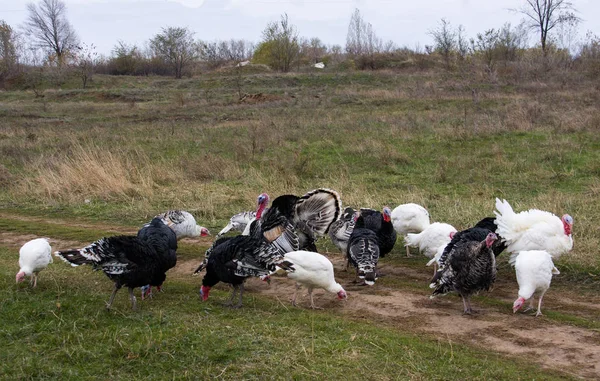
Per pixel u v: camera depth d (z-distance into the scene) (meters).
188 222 10.34
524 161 15.98
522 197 12.87
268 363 5.71
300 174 15.70
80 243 10.97
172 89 42.22
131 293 7.20
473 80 35.38
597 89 28.14
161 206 13.51
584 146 17.11
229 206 13.33
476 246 7.11
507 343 6.38
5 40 56.66
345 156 17.78
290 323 6.76
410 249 10.62
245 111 29.89
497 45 44.56
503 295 8.14
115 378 5.54
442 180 14.80
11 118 31.47
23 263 7.80
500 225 8.67
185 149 20.08
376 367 5.62
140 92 40.84
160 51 58.84
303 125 23.44
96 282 8.35
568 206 11.64
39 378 5.56
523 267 7.11
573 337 6.48
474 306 7.61
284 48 51.44
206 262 7.67
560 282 8.45
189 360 5.81
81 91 41.78
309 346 6.05
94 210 13.52
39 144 21.94
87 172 15.35
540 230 8.41
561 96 27.45
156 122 27.84
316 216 8.98
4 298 7.38
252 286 8.69
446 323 6.99
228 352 5.94
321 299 8.00
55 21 66.94
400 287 8.49
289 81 40.66
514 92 30.58
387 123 22.81
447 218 11.52
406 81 37.09
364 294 8.18
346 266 9.54
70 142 21.55
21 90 47.53
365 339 6.24
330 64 52.19
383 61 48.72
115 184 14.71
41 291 7.77
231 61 61.62
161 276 7.58
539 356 6.04
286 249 8.33
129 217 12.95
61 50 66.31
